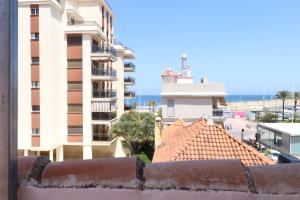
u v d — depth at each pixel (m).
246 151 9.01
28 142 27.45
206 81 31.92
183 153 9.02
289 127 33.34
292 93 70.75
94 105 30.31
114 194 1.28
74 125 30.33
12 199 1.18
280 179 1.30
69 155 31.05
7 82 1.13
